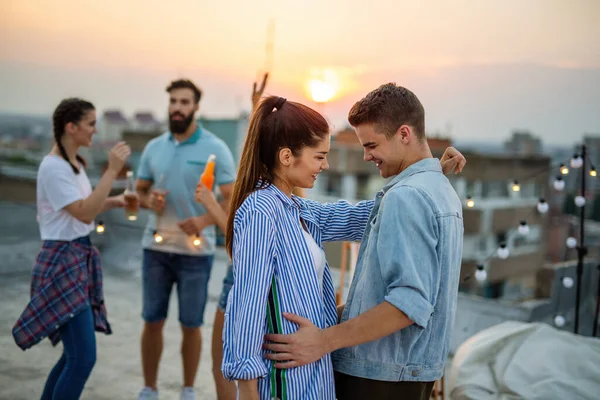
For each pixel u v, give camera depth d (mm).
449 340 1451
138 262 5266
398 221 1295
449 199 1377
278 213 1368
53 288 2277
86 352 2326
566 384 2115
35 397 2756
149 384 2820
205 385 3025
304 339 1314
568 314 3797
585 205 3188
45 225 2357
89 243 2451
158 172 2879
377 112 1406
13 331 2268
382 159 1448
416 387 1424
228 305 1340
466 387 2262
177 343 3609
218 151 2848
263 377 1326
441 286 1371
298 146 1396
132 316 4027
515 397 2129
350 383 1468
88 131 2387
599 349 2393
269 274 1314
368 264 1405
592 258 3947
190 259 2785
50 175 2303
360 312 1406
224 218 2623
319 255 1483
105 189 2330
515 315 3529
